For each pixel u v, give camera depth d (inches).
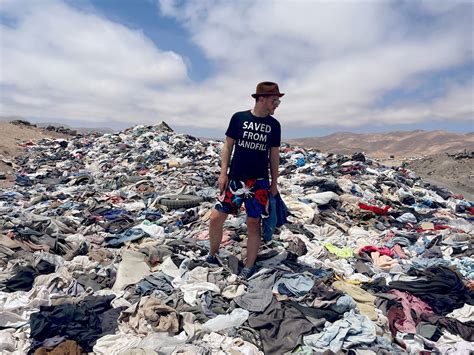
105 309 194.5
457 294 215.9
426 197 569.6
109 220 379.6
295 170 717.9
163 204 431.8
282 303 198.8
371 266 278.2
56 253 275.3
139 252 259.9
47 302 198.1
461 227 402.9
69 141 1268.5
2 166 833.5
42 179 697.6
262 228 235.3
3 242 268.1
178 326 176.4
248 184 225.3
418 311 199.6
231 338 171.3
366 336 172.6
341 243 328.8
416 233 364.2
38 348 156.9
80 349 160.2
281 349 165.9
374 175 683.4
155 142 1072.8
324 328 179.2
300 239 300.0
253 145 220.1
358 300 207.5
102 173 753.6
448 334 178.9
